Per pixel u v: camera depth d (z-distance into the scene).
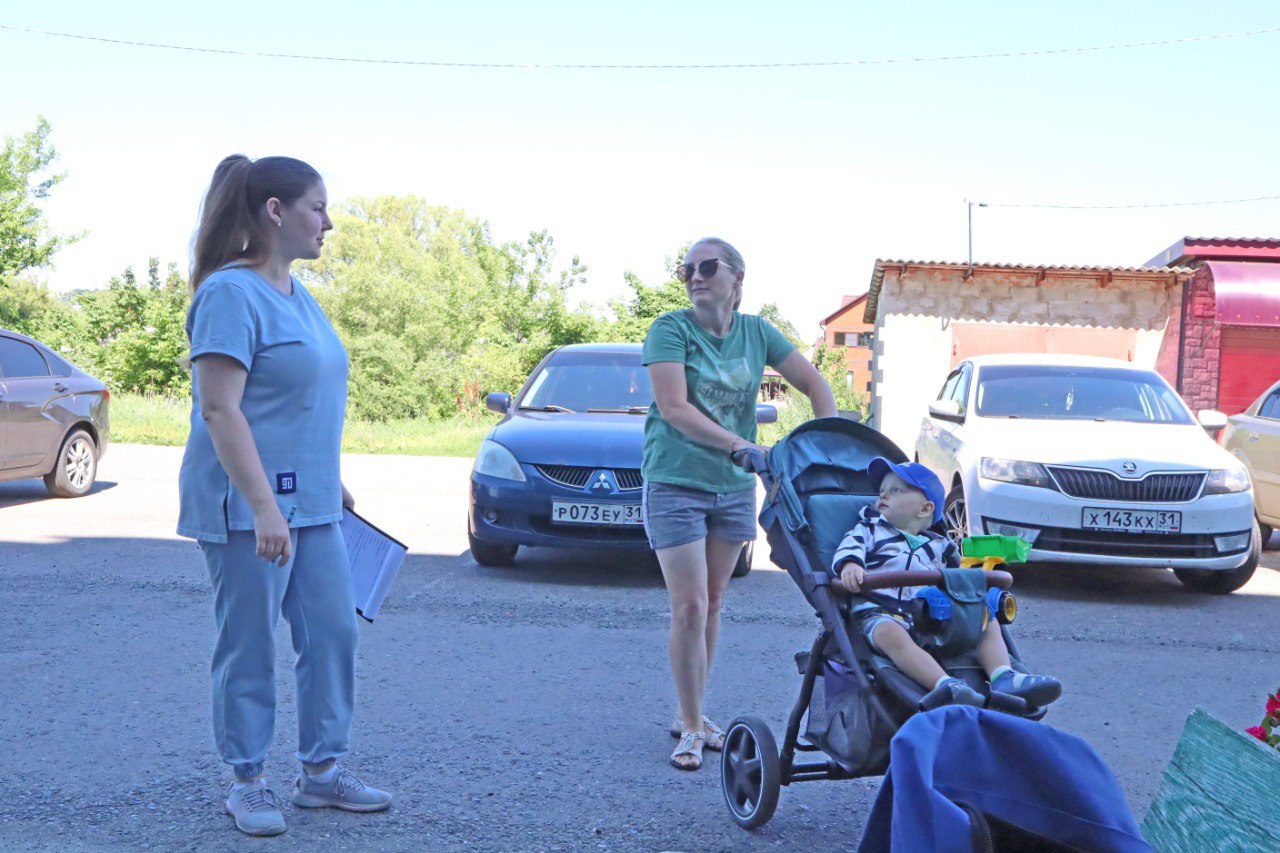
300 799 3.72
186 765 4.07
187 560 8.00
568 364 9.12
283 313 3.48
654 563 8.54
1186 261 19.59
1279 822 2.54
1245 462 10.55
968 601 3.22
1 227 34.69
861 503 3.77
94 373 35.03
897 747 2.48
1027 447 7.91
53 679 5.09
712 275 4.18
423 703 4.92
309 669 3.67
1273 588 8.43
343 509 3.94
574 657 5.74
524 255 37.22
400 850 3.41
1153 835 3.01
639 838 3.56
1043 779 2.57
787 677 5.44
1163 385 9.42
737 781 3.71
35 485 12.66
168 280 37.44
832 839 3.61
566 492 7.46
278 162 3.53
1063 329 19.62
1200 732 2.92
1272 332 19.17
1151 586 8.36
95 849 3.34
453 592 7.24
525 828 3.61
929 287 19.73
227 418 3.28
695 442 4.19
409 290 50.44
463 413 28.97
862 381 75.44
